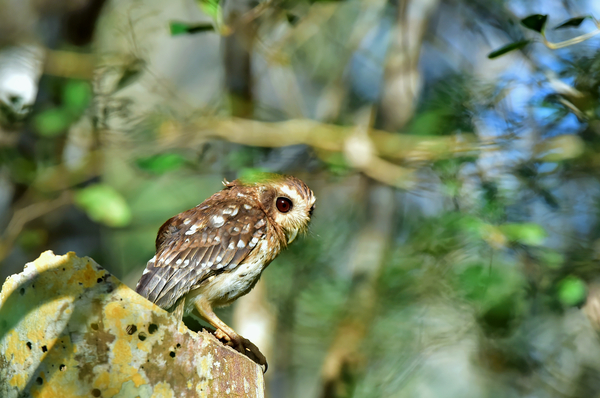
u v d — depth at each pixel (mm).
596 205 12047
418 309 12648
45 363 5441
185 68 22688
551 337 13125
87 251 13375
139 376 5477
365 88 17266
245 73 13414
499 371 12852
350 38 16516
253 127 12234
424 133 11992
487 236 10562
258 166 11922
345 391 12758
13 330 5652
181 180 15617
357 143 12219
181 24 9852
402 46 13719
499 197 11109
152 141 12172
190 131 12164
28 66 13664
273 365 13875
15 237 11836
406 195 14773
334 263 14008
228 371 5953
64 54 12211
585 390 12961
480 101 11820
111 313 5480
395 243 13891
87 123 12414
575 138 11352
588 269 10773
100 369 5426
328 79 17078
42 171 12203
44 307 5488
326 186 14820
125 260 16500
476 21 13891
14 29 13953
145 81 12883
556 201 11305
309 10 12727
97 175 12531
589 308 10750
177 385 5594
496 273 10992
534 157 11211
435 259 11750
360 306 13039
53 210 13086
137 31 13680
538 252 10977
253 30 12625
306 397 16094
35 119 11758
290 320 13453
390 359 12852
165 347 5578
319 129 12312
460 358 14648
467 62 14820
